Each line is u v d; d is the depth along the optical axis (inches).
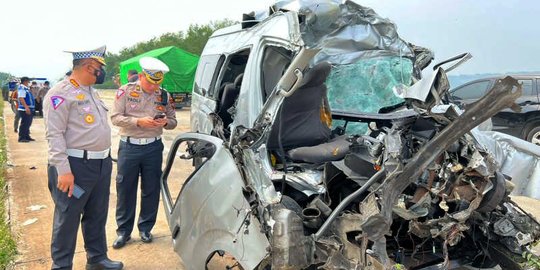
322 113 148.5
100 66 128.7
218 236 112.4
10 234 170.9
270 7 197.2
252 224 101.1
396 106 167.3
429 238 111.8
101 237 145.0
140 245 170.4
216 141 130.0
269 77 159.6
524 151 140.9
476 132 142.4
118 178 164.7
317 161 121.6
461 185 101.7
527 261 115.0
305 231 100.7
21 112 424.2
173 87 833.5
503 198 114.7
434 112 104.1
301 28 182.7
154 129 164.4
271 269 94.6
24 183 257.0
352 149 112.3
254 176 106.7
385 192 92.6
